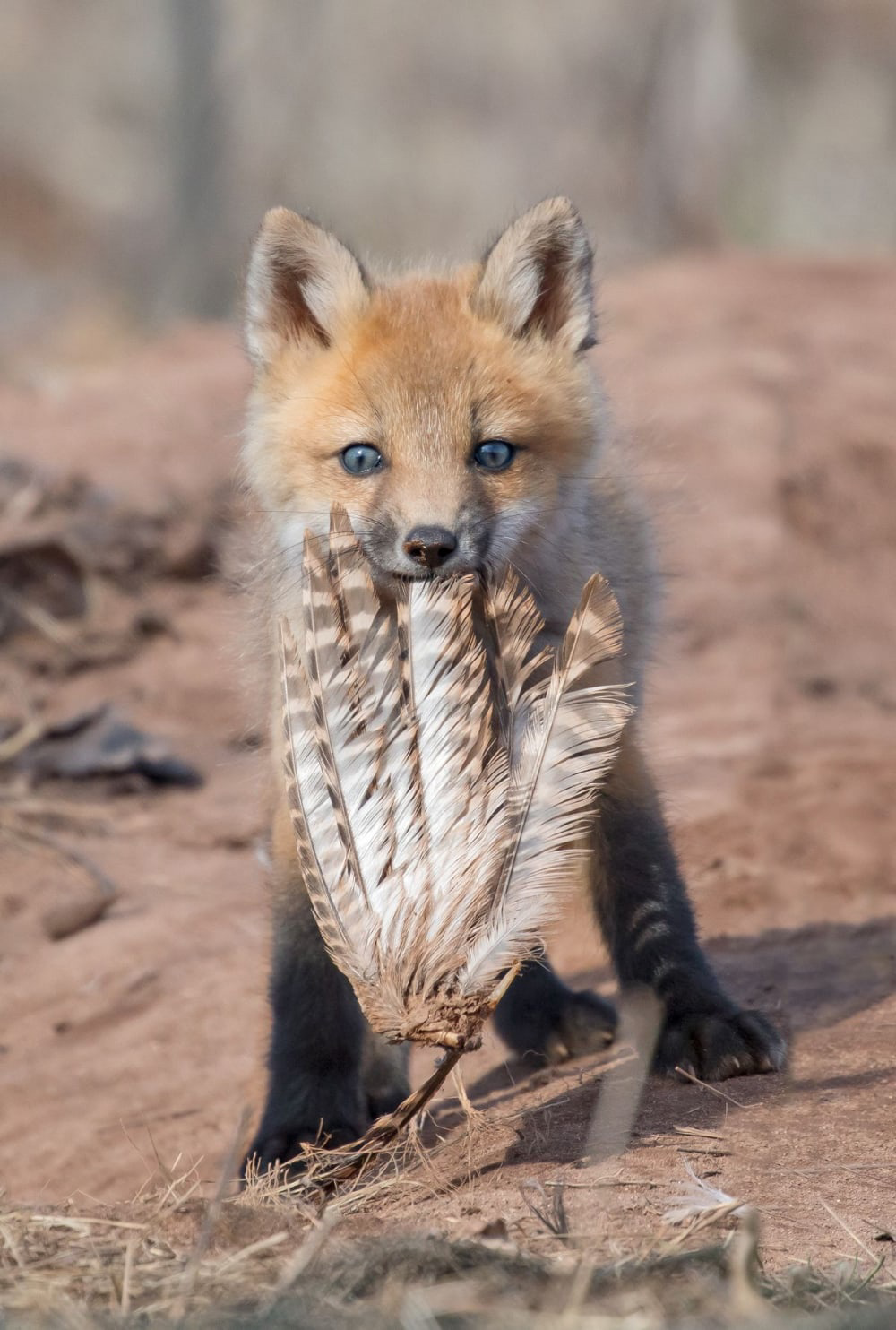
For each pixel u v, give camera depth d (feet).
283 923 26.17
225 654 37.45
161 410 66.90
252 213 146.92
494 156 165.58
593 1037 28.91
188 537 58.90
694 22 148.46
